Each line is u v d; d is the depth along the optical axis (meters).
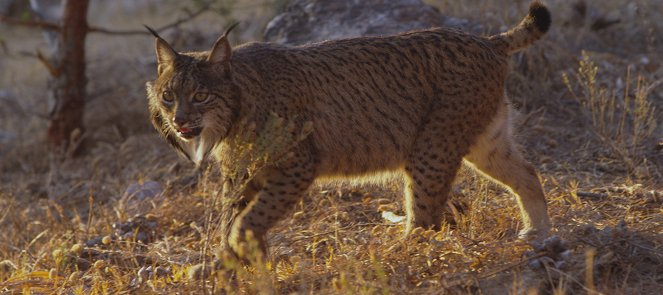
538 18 10.73
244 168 9.33
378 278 8.70
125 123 19.77
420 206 10.55
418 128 10.49
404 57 10.42
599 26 19.05
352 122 10.25
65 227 13.34
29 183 16.97
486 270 8.84
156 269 10.19
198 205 13.02
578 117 15.20
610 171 13.14
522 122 14.83
